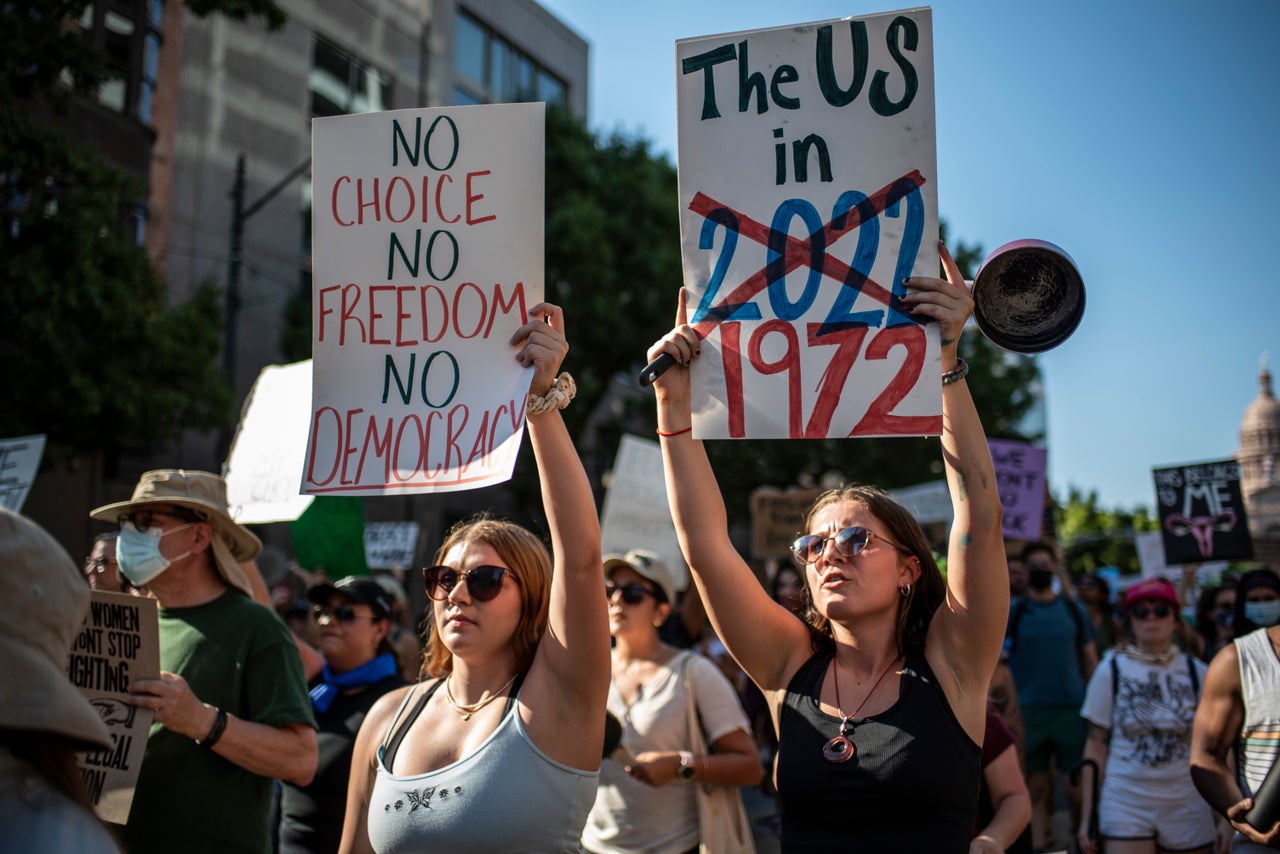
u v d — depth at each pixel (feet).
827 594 9.10
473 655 9.40
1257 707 12.68
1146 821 18.38
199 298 48.65
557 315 9.52
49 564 4.91
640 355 71.46
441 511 75.20
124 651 10.44
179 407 47.11
